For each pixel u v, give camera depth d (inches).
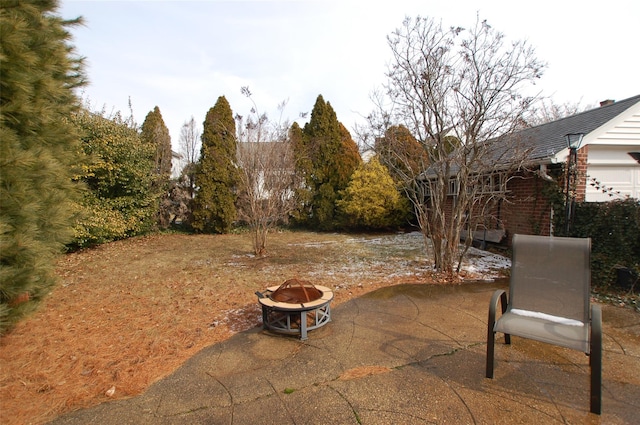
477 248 354.6
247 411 92.6
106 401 98.1
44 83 137.1
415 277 238.8
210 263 295.0
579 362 117.7
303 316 138.6
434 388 102.5
